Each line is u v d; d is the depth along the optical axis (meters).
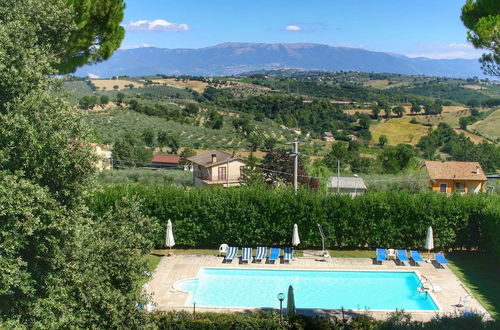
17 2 13.05
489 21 14.48
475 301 21.48
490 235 26.72
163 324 16.66
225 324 16.61
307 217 29.23
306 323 16.39
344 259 27.83
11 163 11.02
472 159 88.38
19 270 10.59
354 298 23.05
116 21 20.39
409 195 29.45
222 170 53.84
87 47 20.30
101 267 13.30
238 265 26.62
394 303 22.38
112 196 28.67
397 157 69.50
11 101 11.51
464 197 29.34
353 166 77.25
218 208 29.28
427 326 12.00
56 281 11.50
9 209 10.27
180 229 29.34
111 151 75.06
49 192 11.73
